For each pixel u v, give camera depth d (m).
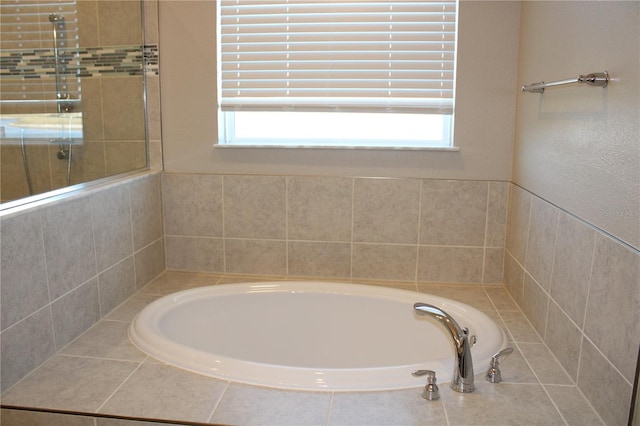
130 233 2.20
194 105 2.43
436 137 2.46
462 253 2.41
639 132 1.18
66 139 2.21
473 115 2.29
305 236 2.47
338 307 2.23
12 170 2.10
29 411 1.37
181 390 1.46
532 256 1.97
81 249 1.83
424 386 1.47
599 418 1.34
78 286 1.81
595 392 1.38
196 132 2.45
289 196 2.44
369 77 2.32
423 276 2.44
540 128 1.91
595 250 1.41
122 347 1.73
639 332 1.16
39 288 1.60
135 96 2.41
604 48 1.38
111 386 1.48
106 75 2.31
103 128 2.31
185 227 2.53
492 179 2.33
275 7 2.34
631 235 1.22
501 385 1.49
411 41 2.29
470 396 1.43
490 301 2.20
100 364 1.61
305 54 2.34
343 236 2.45
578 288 1.51
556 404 1.40
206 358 1.59
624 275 1.24
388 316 2.17
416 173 2.36
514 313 2.07
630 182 1.22
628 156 1.24
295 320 2.25
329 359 2.23
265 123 2.54
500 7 2.21
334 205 2.42
